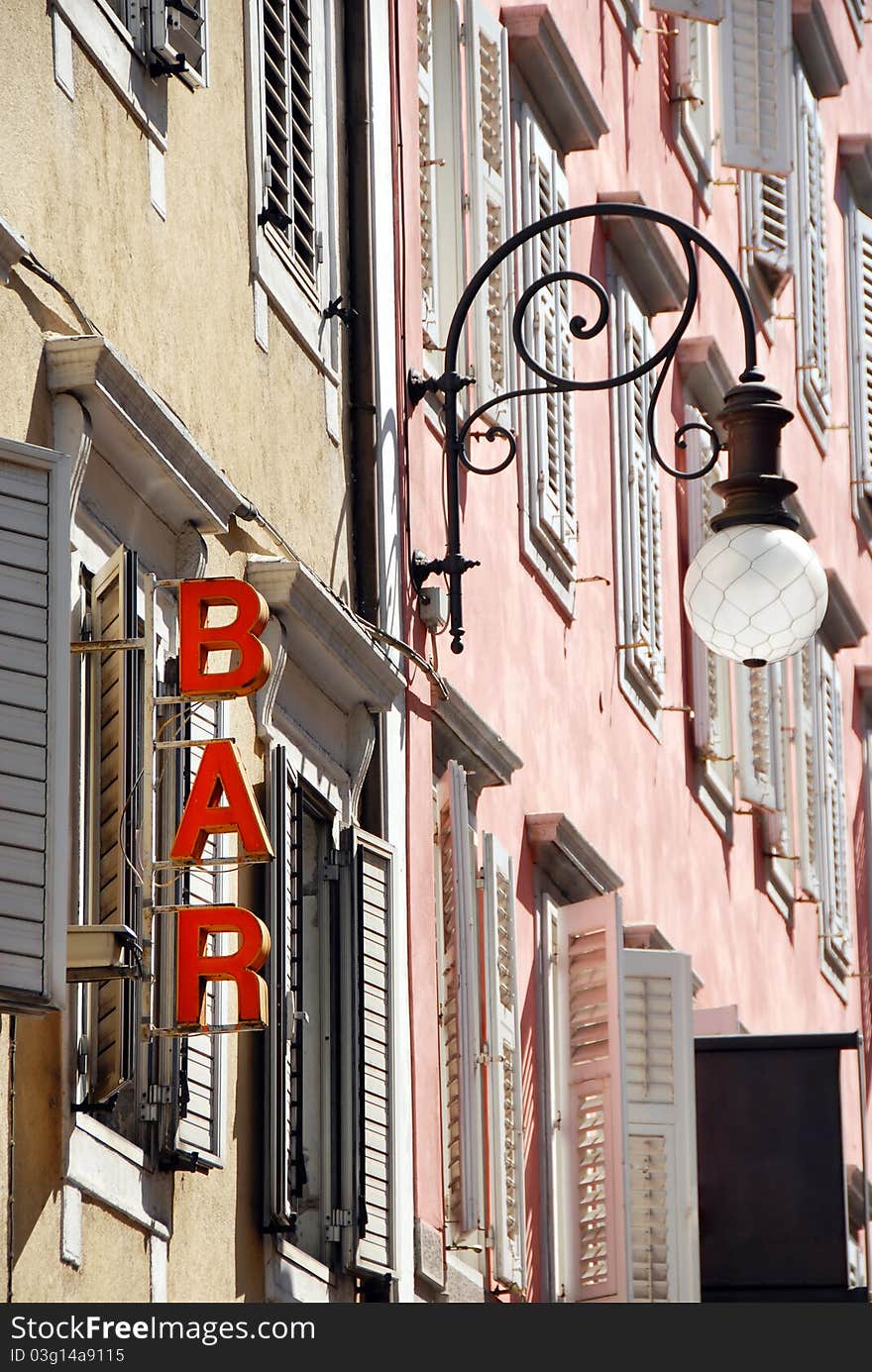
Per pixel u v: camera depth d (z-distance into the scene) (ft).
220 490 47.37
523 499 72.23
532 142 76.02
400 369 62.18
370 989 55.16
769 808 98.53
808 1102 74.74
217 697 43.60
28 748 37.17
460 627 61.93
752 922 98.02
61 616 37.73
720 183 101.35
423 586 62.18
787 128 100.32
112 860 41.73
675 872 87.04
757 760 98.73
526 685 71.51
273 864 49.80
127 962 40.11
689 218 98.02
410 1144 56.95
